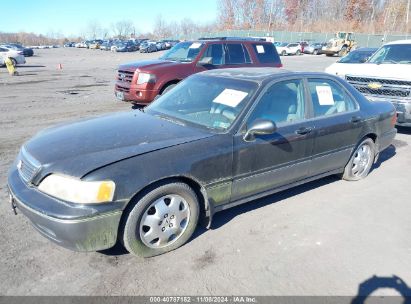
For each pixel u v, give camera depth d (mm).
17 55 23391
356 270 3006
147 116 3877
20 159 3148
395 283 2863
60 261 2975
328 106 4277
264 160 3590
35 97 11320
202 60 8508
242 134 3406
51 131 3523
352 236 3514
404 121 6910
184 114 3812
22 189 2857
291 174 3941
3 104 9945
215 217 3777
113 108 9727
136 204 2816
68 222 2564
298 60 33969
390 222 3803
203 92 3973
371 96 7234
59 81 15656
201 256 3109
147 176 2793
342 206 4137
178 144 3088
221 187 3328
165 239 3076
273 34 64125
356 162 4824
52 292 2631
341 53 40156
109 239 2752
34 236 3314
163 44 51406
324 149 4199
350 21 70250
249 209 3982
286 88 3902
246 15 80125
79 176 2629
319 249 3279
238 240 3369
